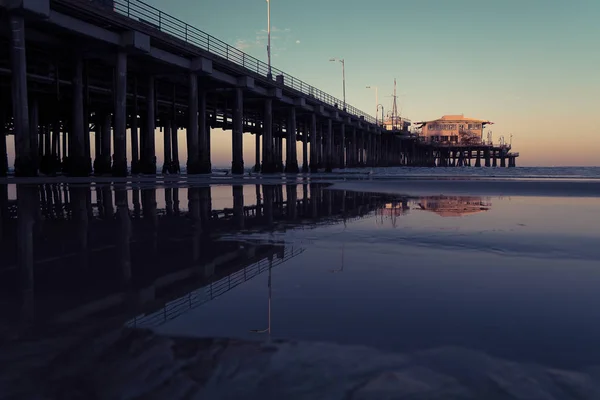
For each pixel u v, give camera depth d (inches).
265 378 67.2
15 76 812.6
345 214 336.5
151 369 70.9
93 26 965.2
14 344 82.4
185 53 1244.5
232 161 1599.4
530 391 62.9
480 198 496.7
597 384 65.2
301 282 133.0
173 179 1035.9
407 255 177.3
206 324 93.7
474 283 131.6
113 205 406.0
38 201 437.1
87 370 70.7
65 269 153.3
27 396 62.0
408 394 61.9
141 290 124.3
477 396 61.4
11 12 792.3
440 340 84.2
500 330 90.3
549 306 108.0
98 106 1601.9
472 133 5428.2
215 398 61.1
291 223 284.0
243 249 192.4
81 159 1120.2
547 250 187.3
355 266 156.6
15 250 191.5
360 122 3257.9
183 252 185.9
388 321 96.0
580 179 1108.5
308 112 2301.9
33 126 1462.8
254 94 1759.4
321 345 81.2
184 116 1945.1
